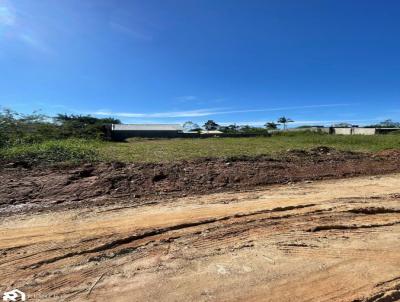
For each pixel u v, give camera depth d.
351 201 7.00
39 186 7.56
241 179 8.79
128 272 3.98
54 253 4.42
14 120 18.73
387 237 5.11
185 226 5.44
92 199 7.02
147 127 51.06
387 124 56.91
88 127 27.14
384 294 3.62
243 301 3.46
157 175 8.56
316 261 4.29
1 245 4.66
